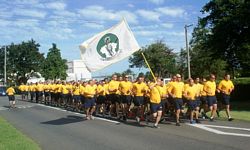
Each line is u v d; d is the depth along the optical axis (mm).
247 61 34531
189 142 11508
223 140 11734
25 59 84562
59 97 29828
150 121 17094
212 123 15945
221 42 30625
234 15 28078
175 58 65812
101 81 21234
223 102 17078
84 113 22781
